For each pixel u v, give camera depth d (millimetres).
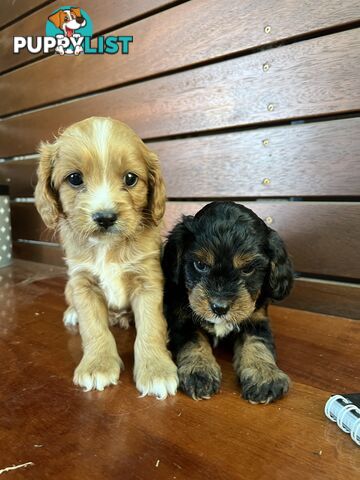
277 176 446
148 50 534
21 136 741
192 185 516
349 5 385
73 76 634
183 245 318
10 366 323
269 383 267
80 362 312
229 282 283
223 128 484
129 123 571
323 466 205
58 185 307
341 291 427
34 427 241
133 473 200
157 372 282
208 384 274
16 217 778
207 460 209
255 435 230
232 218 305
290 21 416
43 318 432
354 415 228
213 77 477
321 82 406
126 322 407
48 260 731
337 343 358
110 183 288
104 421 246
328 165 412
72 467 206
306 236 433
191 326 326
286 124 448
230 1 450
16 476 200
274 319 421
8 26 725
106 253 315
